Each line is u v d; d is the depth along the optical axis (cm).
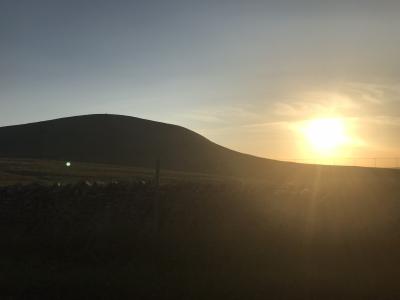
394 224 1800
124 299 1065
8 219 2080
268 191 2138
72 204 2119
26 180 6078
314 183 2589
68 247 1536
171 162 15525
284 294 1113
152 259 1408
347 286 1183
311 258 1459
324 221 1847
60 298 1064
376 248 1574
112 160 15462
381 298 1098
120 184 2231
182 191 2131
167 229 1784
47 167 8956
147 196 2109
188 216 1967
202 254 1446
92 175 7612
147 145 16662
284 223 1834
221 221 1912
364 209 1966
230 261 1396
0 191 2241
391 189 2358
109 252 1471
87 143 16612
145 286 1154
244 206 2002
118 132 17362
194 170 14525
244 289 1142
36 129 17488
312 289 1155
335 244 1605
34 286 1145
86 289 1128
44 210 2103
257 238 1636
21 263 1364
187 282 1190
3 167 8419
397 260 1449
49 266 1336
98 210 2073
